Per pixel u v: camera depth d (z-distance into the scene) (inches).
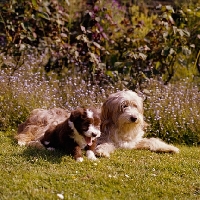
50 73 198.8
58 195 110.3
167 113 175.8
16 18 206.8
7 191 111.3
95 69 196.5
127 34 212.7
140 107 153.6
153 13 247.4
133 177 125.1
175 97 183.8
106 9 211.5
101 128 154.5
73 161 132.4
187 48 199.0
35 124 158.2
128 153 147.1
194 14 209.5
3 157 133.7
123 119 148.3
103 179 120.6
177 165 136.6
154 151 153.2
